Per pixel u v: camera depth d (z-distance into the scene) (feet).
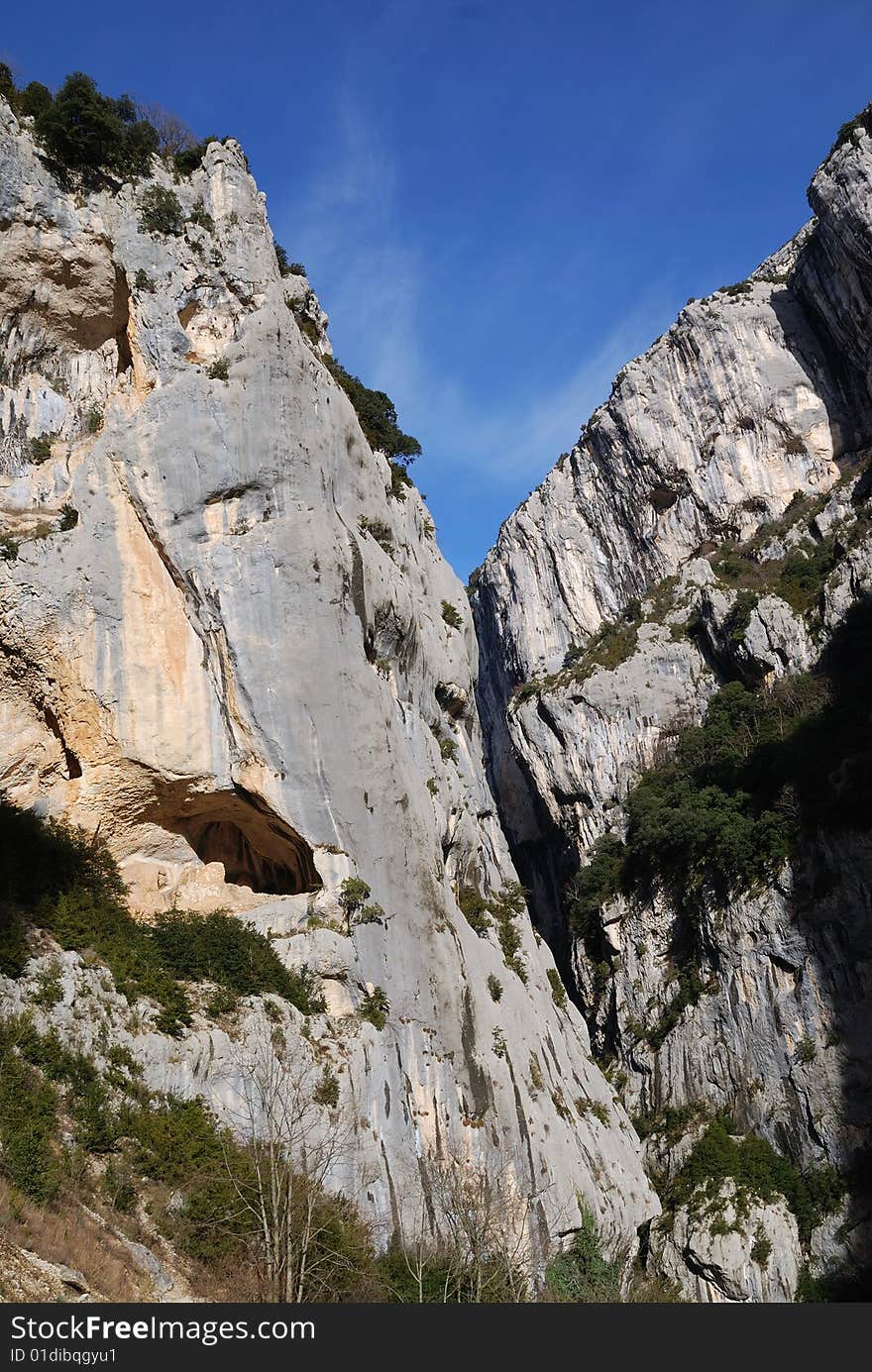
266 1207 89.10
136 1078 93.86
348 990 115.24
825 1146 200.54
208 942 109.19
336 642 123.65
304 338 140.15
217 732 118.42
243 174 138.31
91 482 119.85
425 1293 94.79
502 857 169.27
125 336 131.34
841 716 242.58
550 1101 139.54
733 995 226.38
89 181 128.67
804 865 223.92
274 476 124.16
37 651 114.32
